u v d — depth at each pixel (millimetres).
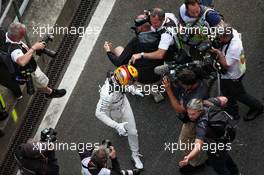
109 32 38750
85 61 38031
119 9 39406
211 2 34312
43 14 38812
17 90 33875
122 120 32688
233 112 34500
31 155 30172
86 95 36906
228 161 31734
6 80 32656
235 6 38562
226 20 38156
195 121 29391
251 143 34062
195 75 29672
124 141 35125
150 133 35219
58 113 36625
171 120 35406
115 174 29766
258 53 36688
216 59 31531
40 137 33344
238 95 33531
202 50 31703
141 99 36125
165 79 30516
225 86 33250
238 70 32219
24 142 36156
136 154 34094
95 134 35594
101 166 29672
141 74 33469
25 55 31297
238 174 32781
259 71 36094
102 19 39250
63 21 39000
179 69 30844
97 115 31688
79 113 36406
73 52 38375
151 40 32438
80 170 34656
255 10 38250
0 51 31469
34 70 32719
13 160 35844
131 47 33031
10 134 36156
